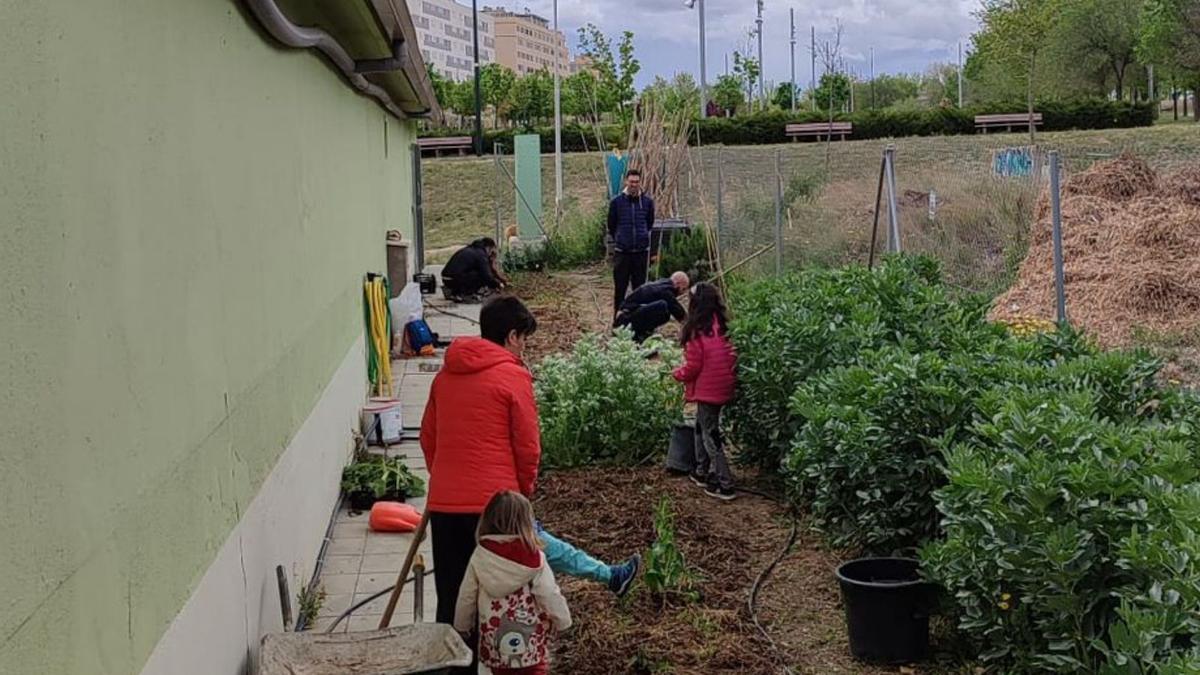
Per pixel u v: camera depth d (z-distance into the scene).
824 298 9.12
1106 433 4.68
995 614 4.74
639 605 6.32
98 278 2.91
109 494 2.94
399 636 4.68
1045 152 19.11
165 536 3.45
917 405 6.00
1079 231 13.26
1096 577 4.39
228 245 4.52
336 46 7.37
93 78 2.91
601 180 32.09
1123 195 13.66
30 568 2.42
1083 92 43.72
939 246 15.73
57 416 2.60
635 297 13.27
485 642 4.85
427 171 37.69
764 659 5.66
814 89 50.91
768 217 20.45
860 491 6.10
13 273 2.38
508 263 22.77
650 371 9.59
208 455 4.04
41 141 2.55
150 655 3.26
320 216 7.38
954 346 7.41
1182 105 55.75
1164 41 38.09
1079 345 7.12
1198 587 3.62
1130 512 4.27
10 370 2.35
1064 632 4.45
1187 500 3.93
